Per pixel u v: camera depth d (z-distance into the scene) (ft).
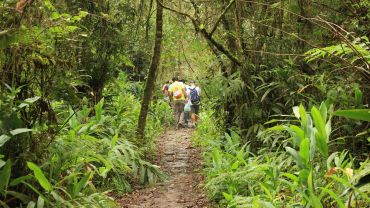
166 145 34.71
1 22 11.90
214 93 24.95
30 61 12.86
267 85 21.90
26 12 12.06
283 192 15.11
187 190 21.49
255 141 22.25
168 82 53.16
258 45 23.21
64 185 14.73
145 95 28.45
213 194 18.12
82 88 26.45
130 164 22.27
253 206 12.97
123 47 27.78
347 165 12.55
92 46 25.50
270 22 22.74
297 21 21.42
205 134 33.76
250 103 23.12
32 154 12.94
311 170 11.44
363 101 16.61
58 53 14.21
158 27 27.99
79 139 17.37
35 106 13.53
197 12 24.43
